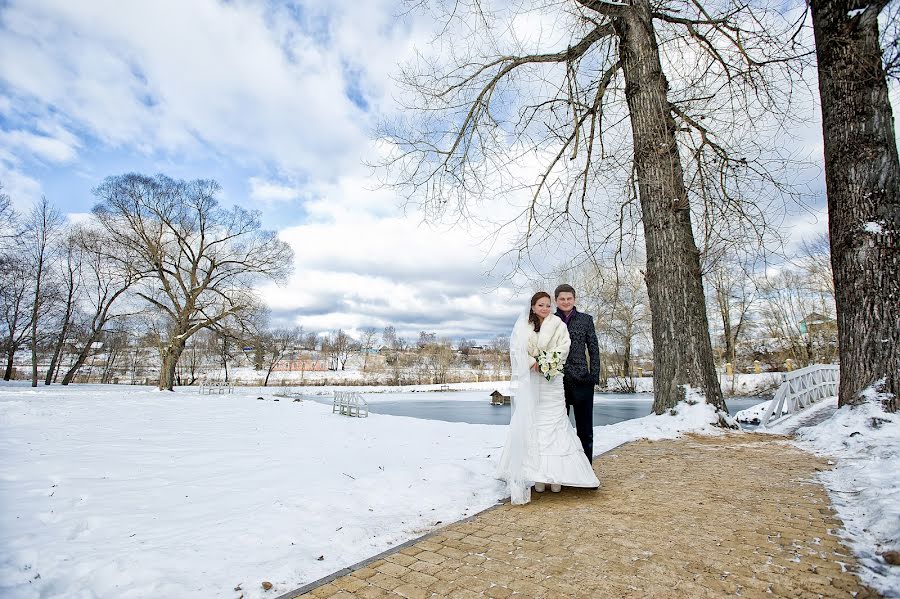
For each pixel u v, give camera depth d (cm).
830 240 719
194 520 382
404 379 7212
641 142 903
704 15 902
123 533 351
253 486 500
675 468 534
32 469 568
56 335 3672
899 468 439
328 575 280
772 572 261
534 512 389
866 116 679
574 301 488
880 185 668
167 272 3112
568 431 441
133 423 1167
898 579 241
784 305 3775
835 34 695
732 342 3469
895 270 649
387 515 392
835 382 1511
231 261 3186
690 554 291
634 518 363
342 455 711
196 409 1697
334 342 10238
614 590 248
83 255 3388
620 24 936
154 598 248
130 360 5412
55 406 1535
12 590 254
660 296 886
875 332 652
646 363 5031
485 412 2844
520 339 441
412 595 252
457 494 448
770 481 461
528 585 258
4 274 3212
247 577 275
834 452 588
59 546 320
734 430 803
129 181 2930
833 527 324
